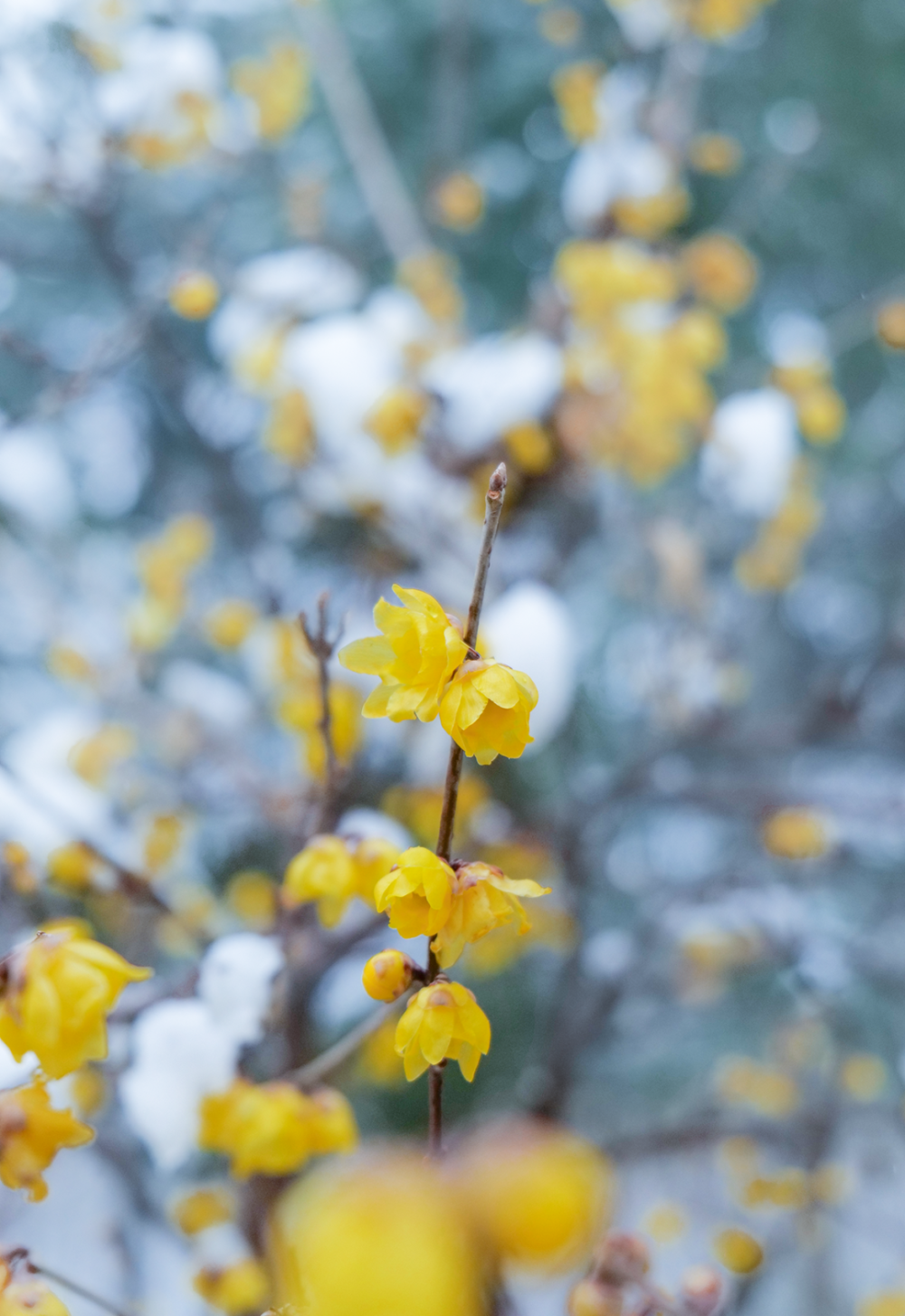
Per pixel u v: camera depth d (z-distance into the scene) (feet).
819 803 3.92
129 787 3.31
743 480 3.52
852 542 5.57
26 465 4.32
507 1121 1.58
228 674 5.19
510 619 2.91
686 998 4.37
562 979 3.85
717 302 3.72
